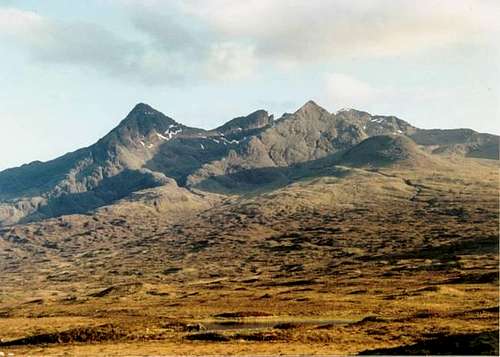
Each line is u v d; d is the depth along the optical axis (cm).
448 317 12256
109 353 9188
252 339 10294
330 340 9775
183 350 9200
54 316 19575
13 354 9469
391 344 9012
